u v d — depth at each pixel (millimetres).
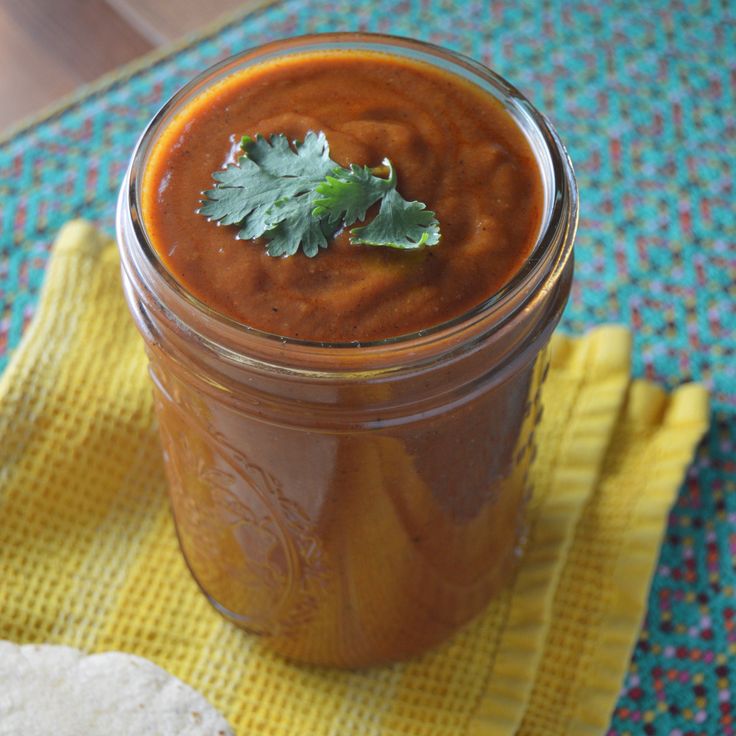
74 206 492
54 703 396
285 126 356
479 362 336
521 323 339
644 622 423
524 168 354
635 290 478
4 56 531
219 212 341
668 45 531
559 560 423
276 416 339
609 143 507
